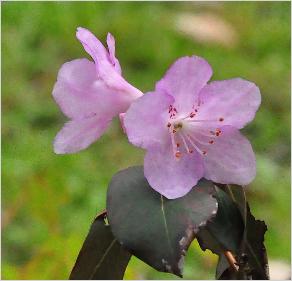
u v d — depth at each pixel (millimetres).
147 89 767
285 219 625
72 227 572
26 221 572
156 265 289
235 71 809
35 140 681
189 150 306
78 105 309
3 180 620
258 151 709
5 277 472
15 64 788
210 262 553
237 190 314
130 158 681
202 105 307
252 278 318
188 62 303
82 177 636
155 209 296
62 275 479
